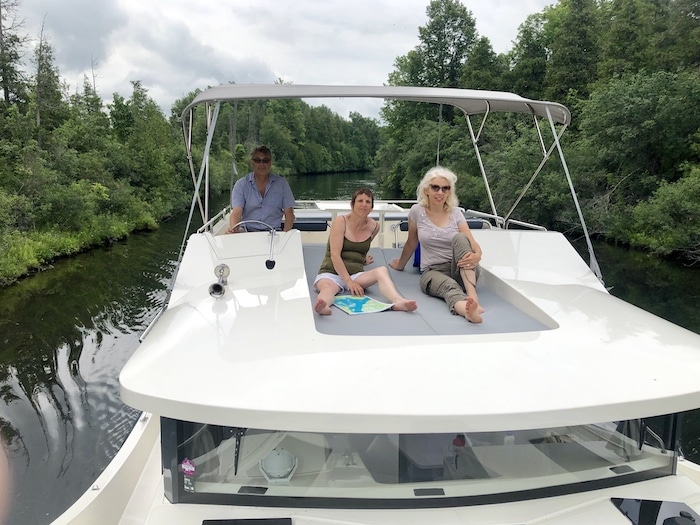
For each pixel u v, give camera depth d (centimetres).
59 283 1401
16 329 1037
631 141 2008
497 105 421
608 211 1900
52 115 2761
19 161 1964
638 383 191
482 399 180
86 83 3225
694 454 570
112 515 248
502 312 264
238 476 199
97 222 2034
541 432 207
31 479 570
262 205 409
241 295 259
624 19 2633
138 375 191
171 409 180
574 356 204
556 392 184
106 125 3250
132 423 684
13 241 1559
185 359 199
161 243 2064
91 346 944
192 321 231
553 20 3203
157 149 3000
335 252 293
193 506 197
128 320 1089
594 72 2864
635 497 204
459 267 288
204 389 183
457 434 201
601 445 212
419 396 180
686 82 1966
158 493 219
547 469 208
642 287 1334
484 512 196
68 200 1936
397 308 266
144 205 2531
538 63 3022
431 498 197
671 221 1659
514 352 205
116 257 1770
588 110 2191
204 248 303
